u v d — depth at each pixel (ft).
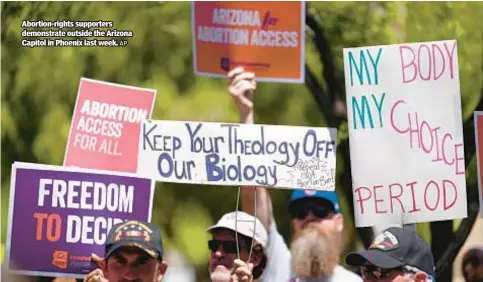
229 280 62.75
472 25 81.56
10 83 94.02
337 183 88.74
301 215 67.10
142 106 66.49
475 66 82.02
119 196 64.59
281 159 63.82
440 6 81.25
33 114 95.40
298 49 66.85
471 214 74.38
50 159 94.48
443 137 64.90
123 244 57.47
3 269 64.28
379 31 80.89
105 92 66.39
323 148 63.82
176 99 94.32
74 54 93.45
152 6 92.38
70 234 64.54
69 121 94.53
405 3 81.10
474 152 75.25
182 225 97.45
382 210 64.75
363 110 65.05
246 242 62.85
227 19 66.64
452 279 75.36
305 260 65.92
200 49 66.80
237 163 63.82
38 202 64.44
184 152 64.13
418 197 64.64
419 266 57.72
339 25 80.53
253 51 66.80
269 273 66.95
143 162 64.44
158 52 93.86
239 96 66.64
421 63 65.05
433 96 65.00
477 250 73.92
